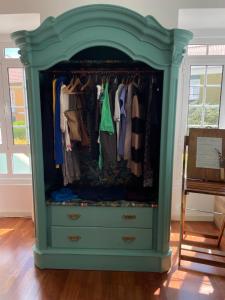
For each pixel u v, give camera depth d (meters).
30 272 2.12
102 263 2.13
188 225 2.95
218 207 2.89
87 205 2.07
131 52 1.80
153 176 2.17
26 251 2.42
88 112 2.18
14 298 1.84
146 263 2.10
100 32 1.78
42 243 2.14
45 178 2.16
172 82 1.83
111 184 2.56
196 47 2.82
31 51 1.83
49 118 2.17
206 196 3.01
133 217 2.08
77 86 2.15
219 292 1.89
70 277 2.05
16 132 3.11
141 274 2.09
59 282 2.00
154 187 2.23
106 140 2.11
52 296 1.85
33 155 2.01
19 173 3.15
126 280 2.02
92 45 1.80
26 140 3.12
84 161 2.54
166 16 2.37
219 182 2.08
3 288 1.94
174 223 2.99
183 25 2.70
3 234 2.75
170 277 2.05
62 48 1.82
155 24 1.72
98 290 1.91
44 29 1.75
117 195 2.22
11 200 3.13
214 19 2.55
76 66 2.24
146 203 2.07
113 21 1.75
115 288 1.93
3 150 3.13
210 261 2.06
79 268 2.15
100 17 1.74
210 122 2.96
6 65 2.94
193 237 2.67
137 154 2.08
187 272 2.11
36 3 2.40
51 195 2.21
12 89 3.01
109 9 1.70
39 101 1.92
